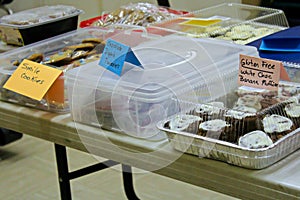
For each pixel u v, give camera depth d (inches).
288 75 46.7
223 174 35.6
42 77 50.0
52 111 49.6
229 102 43.9
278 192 33.0
